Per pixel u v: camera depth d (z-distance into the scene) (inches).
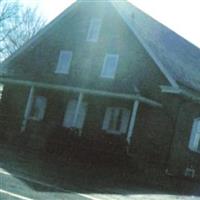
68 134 920.3
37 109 1163.3
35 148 956.0
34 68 1216.2
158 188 711.7
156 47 1040.8
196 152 1016.2
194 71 1139.3
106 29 1095.0
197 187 847.7
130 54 1024.9
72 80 1099.3
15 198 413.7
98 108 1032.8
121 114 991.0
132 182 711.1
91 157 874.1
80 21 1160.8
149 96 964.6
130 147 961.5
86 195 508.4
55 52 1187.9
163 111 949.2
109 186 614.9
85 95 1061.1
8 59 1264.8
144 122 963.3
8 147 901.2
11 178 518.6
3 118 1161.4
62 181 576.1
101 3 1122.7
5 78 1152.2
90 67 1095.0
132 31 1029.8
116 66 1043.3
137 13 1198.3
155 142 946.1
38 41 1233.4
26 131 1028.5
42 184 520.4
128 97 914.1
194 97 969.5
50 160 791.1
